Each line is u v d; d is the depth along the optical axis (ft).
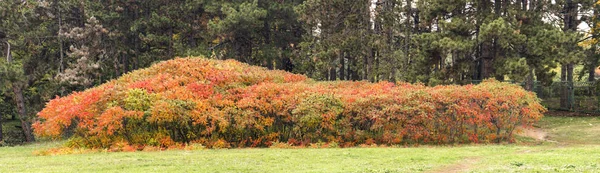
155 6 111.45
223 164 35.09
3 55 100.53
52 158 41.75
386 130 50.47
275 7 104.22
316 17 89.76
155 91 55.21
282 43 112.37
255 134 52.85
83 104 50.67
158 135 50.65
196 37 115.65
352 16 87.86
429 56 84.43
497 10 83.87
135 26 103.96
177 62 63.82
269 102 52.75
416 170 30.55
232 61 67.62
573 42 82.53
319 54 89.56
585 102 92.79
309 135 51.44
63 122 49.70
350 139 51.60
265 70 68.80
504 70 77.87
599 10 96.53
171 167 33.78
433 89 55.42
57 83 100.63
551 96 106.32
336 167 32.40
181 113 50.11
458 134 52.26
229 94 55.21
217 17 115.14
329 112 50.06
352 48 94.02
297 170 31.48
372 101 51.11
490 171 28.22
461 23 79.87
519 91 54.80
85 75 99.35
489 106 51.57
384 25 84.23
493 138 52.85
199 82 56.18
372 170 30.40
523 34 78.64
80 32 100.32
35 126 52.19
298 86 56.39
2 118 126.72
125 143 49.29
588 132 61.21
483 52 84.74
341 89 59.36
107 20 102.83
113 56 108.37
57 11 103.96
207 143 50.47
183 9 106.63
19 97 97.86
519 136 59.00
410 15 94.43
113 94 52.85
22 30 99.66
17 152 50.90
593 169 27.14
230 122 51.01
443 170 30.58
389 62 87.61
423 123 50.08
